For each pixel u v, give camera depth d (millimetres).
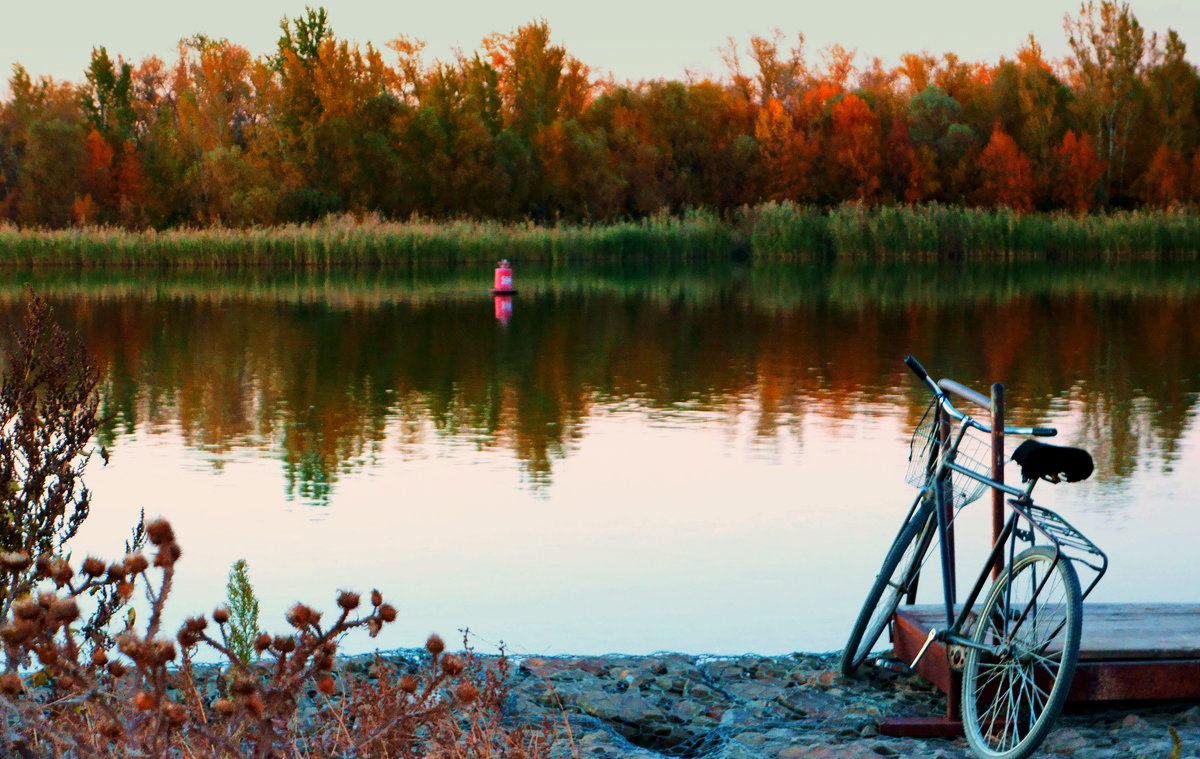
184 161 68438
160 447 10164
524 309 25516
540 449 10125
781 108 71125
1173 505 7914
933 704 4738
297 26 62719
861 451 9977
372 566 6711
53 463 4488
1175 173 68562
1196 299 28016
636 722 4559
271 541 7207
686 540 7281
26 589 3252
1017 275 39062
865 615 5008
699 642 5547
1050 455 4152
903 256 50375
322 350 17766
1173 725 4332
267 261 46188
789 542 7262
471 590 6312
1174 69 70188
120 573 2684
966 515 7918
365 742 3076
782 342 18891
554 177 67375
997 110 73375
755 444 10328
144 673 2443
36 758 2662
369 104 64562
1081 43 70500
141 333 20266
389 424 11344
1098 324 21812
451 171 65375
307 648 2719
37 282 36000
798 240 50625
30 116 68938
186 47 82562
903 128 70438
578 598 6184
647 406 12453
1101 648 4324
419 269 44094
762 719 4590
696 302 27531
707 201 71375
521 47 73125
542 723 4414
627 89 77875
